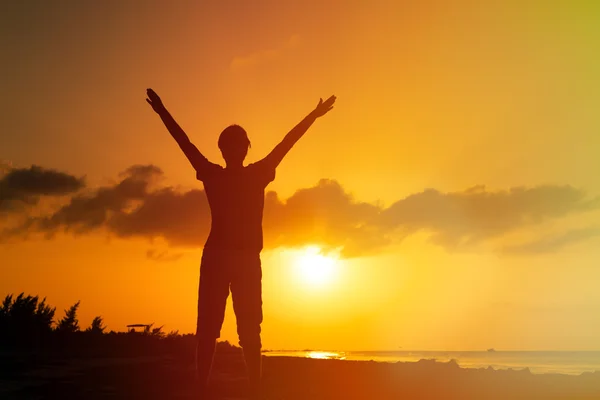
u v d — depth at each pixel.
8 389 7.20
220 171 4.53
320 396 7.17
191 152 4.61
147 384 7.89
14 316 17.20
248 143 4.70
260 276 4.37
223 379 9.02
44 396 6.54
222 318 4.33
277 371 10.62
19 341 16.72
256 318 4.32
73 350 16.00
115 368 10.53
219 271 4.30
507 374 11.27
